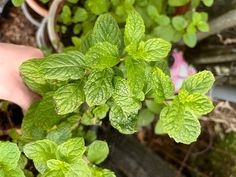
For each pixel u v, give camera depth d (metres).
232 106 0.52
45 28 0.48
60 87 0.28
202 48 0.50
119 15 0.41
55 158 0.27
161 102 0.27
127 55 0.27
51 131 0.30
